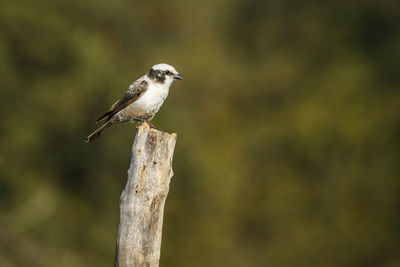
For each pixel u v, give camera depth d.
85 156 16.52
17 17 16.53
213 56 22.72
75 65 16.91
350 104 21.67
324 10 24.94
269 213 19.88
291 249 19.38
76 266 15.28
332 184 20.44
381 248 19.73
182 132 18.19
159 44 22.06
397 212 20.06
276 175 20.69
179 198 17.59
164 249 17.05
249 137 21.59
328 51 24.12
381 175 20.25
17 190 15.73
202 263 17.67
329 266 19.39
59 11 17.84
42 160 16.41
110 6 18.95
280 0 25.34
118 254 5.87
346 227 19.91
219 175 19.09
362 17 24.41
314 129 21.12
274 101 22.91
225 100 22.27
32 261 14.81
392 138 20.81
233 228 19.42
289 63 23.62
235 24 25.06
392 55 23.12
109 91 16.95
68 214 16.31
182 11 23.52
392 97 21.73
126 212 5.91
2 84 15.99
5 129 16.00
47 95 16.39
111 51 18.86
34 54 16.61
